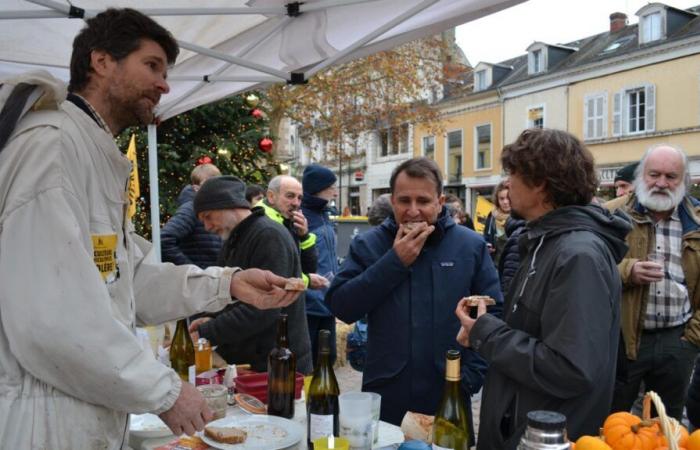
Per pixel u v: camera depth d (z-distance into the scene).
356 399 1.53
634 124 20.97
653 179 2.94
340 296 2.22
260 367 2.52
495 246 5.23
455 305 2.20
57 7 2.46
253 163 7.09
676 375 2.92
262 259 2.56
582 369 1.39
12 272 1.17
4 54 3.47
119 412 1.37
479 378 2.16
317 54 3.22
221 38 3.21
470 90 28.16
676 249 2.97
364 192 32.25
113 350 1.21
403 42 2.98
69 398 1.25
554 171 1.61
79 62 1.39
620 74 21.19
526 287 1.62
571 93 23.00
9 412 1.21
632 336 2.90
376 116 16.89
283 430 1.63
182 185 6.58
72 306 1.17
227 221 2.73
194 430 1.35
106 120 1.42
